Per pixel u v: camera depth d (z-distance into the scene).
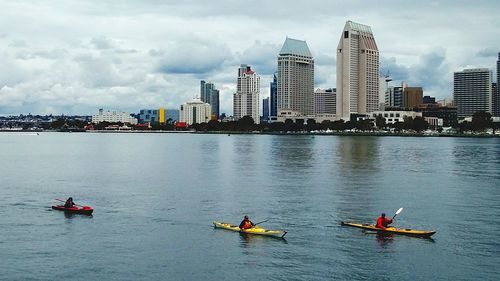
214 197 114.31
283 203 106.81
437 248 74.19
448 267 66.94
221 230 84.25
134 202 108.69
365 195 116.62
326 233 82.12
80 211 97.25
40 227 86.38
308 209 100.62
